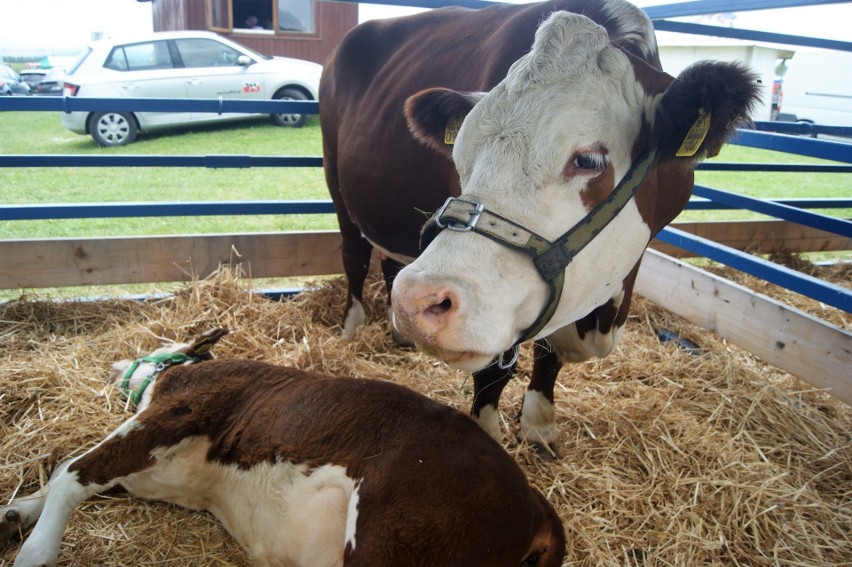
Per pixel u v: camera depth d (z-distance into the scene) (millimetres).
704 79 1746
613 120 1859
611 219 1914
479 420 2832
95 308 4367
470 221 1767
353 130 3482
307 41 16484
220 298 4332
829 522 2688
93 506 2570
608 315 2576
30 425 2945
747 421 3354
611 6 2426
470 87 2760
